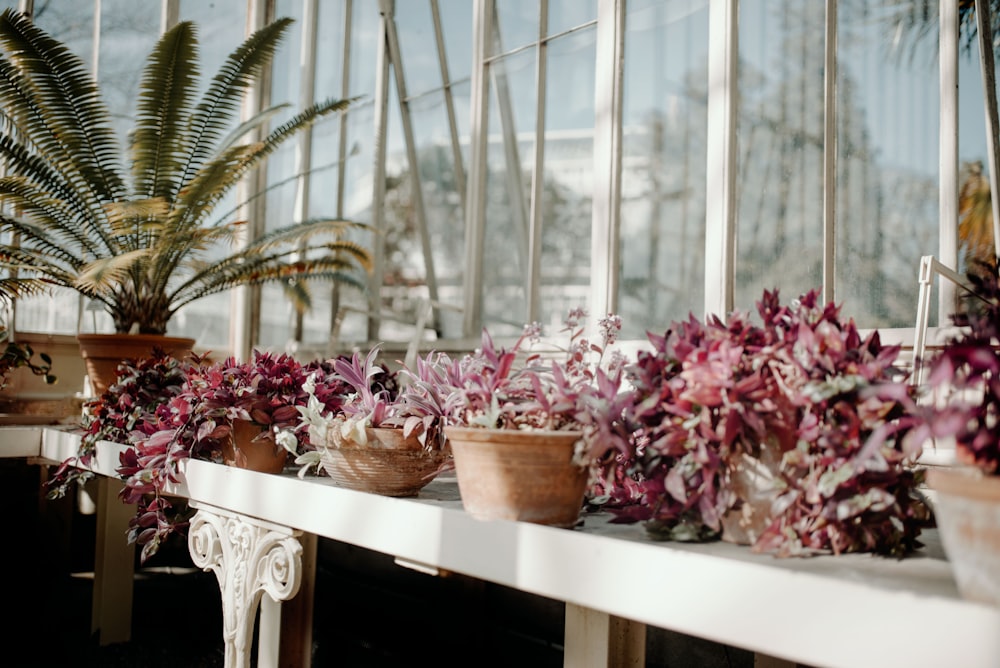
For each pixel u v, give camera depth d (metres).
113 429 2.54
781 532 1.13
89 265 3.16
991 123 1.96
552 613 2.85
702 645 2.41
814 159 2.29
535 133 3.17
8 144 3.40
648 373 1.26
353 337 4.04
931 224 2.06
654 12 2.71
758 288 2.38
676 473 1.19
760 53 2.41
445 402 1.64
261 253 3.94
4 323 3.85
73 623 3.33
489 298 3.36
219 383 1.98
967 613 0.83
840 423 1.13
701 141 2.56
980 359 0.90
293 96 4.54
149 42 4.32
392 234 3.90
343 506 1.62
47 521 3.83
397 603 3.39
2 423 3.73
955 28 2.02
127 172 4.10
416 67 3.81
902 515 1.13
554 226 3.08
